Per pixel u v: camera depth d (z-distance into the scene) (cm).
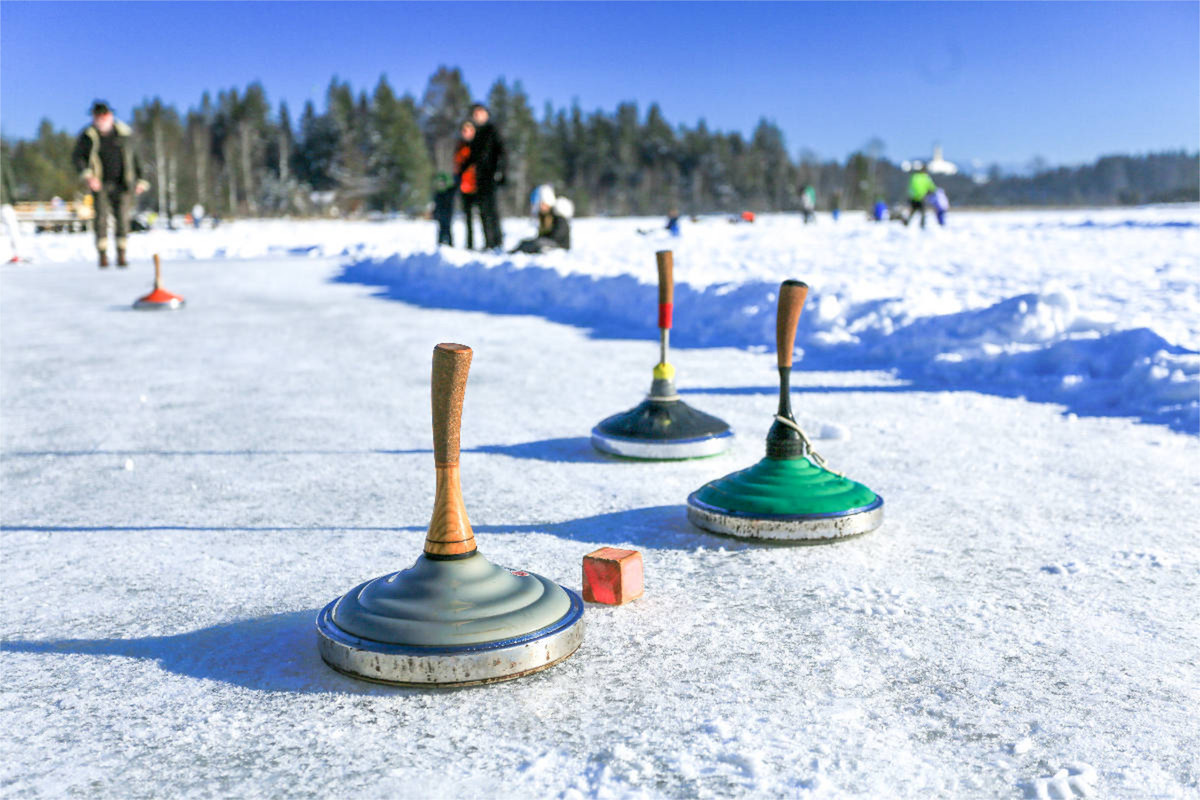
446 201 1759
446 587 207
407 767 167
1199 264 1123
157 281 1075
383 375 652
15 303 1130
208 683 204
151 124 11681
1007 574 267
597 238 2570
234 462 423
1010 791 157
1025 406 512
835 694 194
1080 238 1784
